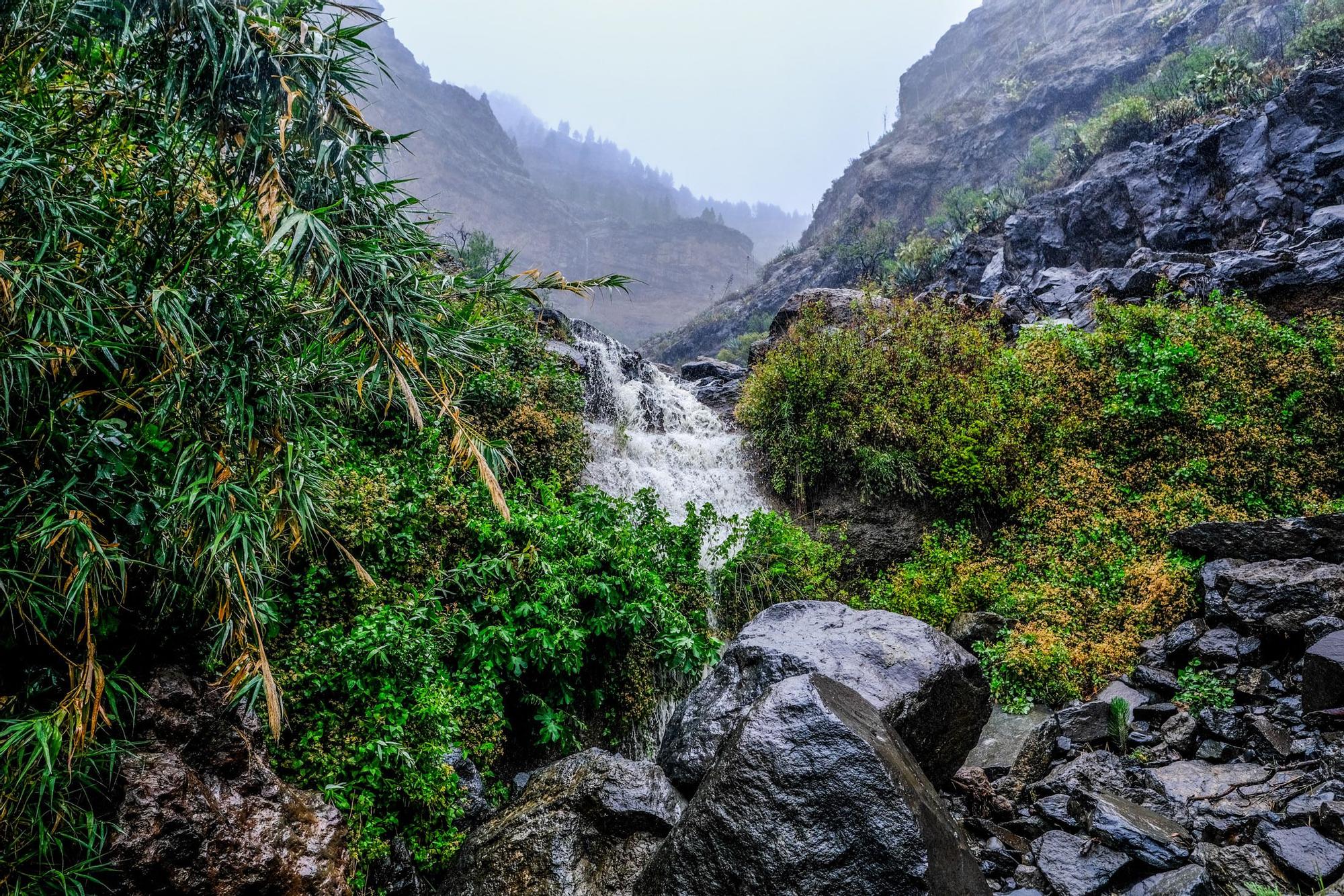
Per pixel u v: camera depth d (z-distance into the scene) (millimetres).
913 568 8867
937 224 53250
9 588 2576
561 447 8461
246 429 2957
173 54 2789
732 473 10891
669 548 7645
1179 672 6113
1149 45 55062
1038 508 9117
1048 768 5348
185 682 3350
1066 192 22250
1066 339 10797
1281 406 8852
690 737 4918
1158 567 7453
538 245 182500
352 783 3971
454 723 4551
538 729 5555
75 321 2648
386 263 3016
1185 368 9539
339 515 4941
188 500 2703
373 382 3043
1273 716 5129
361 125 3064
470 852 4102
